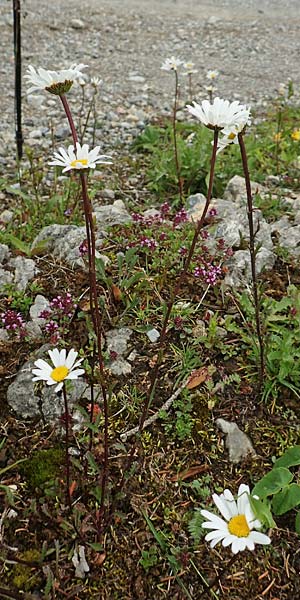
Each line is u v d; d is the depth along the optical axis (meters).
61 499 0.44
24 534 0.43
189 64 1.00
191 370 0.52
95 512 0.43
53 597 0.40
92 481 0.45
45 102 1.15
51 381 0.37
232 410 0.50
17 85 0.84
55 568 0.41
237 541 0.32
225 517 0.33
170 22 1.74
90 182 0.84
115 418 0.49
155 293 0.60
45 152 0.95
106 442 0.40
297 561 0.42
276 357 0.51
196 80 1.33
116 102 1.17
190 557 0.42
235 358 0.54
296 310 0.54
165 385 0.52
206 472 0.47
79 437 0.48
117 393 0.51
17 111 0.86
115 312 0.58
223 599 0.40
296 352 0.52
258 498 0.39
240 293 0.60
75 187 0.80
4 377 0.52
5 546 0.42
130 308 0.57
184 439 0.48
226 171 0.83
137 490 0.45
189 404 0.50
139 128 1.05
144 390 0.51
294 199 0.79
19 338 0.55
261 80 1.34
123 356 0.54
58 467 0.46
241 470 0.47
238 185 0.79
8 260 0.65
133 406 0.50
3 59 1.37
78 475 0.46
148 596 0.41
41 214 0.73
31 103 1.14
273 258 0.64
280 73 1.39
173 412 0.50
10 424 0.49
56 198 0.73
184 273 0.38
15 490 0.45
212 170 0.35
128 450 0.47
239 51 1.54
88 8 1.79
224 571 0.38
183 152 0.85
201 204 0.74
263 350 0.51
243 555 0.42
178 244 0.64
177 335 0.55
